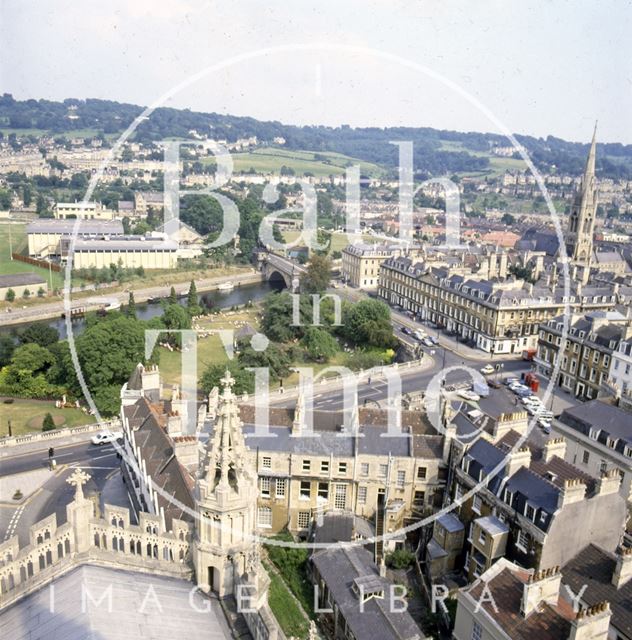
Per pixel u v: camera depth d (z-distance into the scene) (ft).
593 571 252.42
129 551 171.73
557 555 262.06
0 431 450.30
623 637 223.51
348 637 247.50
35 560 161.38
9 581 157.69
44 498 357.82
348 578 268.62
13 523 333.83
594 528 267.39
